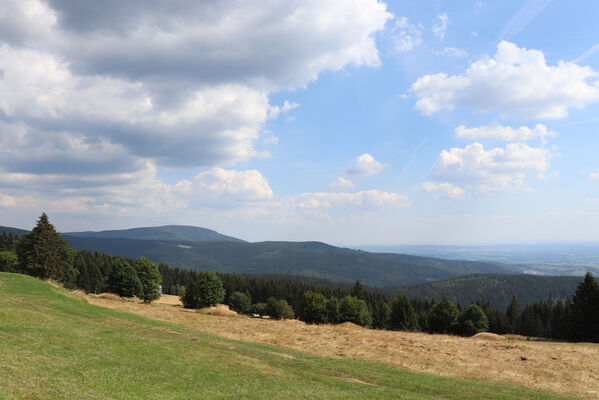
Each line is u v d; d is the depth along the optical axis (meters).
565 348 36.47
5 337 16.62
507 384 23.55
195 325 37.97
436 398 18.42
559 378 25.28
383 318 105.75
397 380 21.73
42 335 18.44
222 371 18.00
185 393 13.64
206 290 101.75
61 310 27.89
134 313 39.53
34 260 69.62
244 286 161.12
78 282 115.06
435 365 27.89
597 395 21.73
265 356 24.31
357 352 31.11
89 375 13.58
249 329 39.75
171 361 18.25
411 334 46.78
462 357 31.00
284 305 131.00
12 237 122.38
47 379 12.10
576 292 63.91
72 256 85.62
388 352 31.55
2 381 10.90
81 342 18.70
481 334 50.56
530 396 20.39
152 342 21.94
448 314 86.56
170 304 113.56
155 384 14.10
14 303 25.33
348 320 90.00
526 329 110.88
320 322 93.88
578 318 59.97
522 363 29.53
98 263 152.75
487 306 135.50
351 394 16.97
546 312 121.06
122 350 18.64
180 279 179.88
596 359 31.27
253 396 14.54
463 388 21.02
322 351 30.94
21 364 13.10
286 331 40.59
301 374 20.31
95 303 41.00
